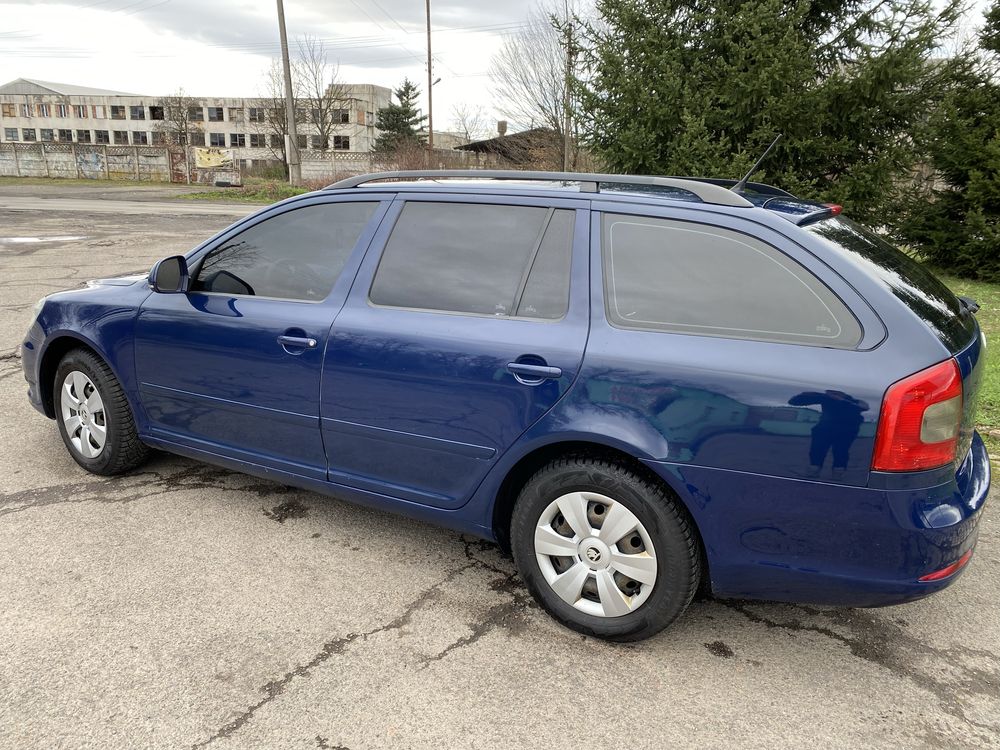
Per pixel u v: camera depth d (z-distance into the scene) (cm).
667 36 1199
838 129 1154
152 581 302
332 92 6781
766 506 237
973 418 246
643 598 261
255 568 315
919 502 223
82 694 236
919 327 226
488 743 221
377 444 307
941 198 1230
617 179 297
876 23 1111
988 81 1177
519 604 295
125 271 1070
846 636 280
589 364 256
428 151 3825
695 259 256
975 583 318
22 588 294
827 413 225
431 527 359
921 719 236
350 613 285
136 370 372
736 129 1153
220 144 8412
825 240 249
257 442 344
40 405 417
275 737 221
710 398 238
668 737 226
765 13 1099
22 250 1271
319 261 329
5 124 9588
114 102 9312
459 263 295
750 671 258
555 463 270
